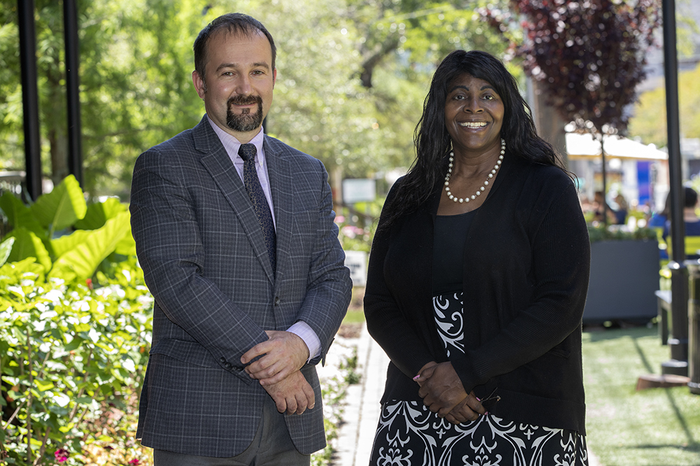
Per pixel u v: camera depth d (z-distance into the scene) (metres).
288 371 2.36
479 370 2.34
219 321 2.32
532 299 2.44
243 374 2.38
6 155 14.09
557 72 9.41
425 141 2.67
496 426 2.42
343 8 23.62
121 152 13.95
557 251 2.40
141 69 13.66
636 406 5.53
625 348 7.66
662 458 4.36
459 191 2.63
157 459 2.46
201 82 2.59
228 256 2.43
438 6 23.20
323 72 18.83
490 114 2.56
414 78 28.48
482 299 2.45
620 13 9.59
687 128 28.03
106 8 13.09
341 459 4.28
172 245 2.36
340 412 5.07
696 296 5.81
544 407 2.39
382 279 2.72
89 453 3.81
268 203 2.56
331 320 2.52
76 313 3.25
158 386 2.44
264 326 2.45
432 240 2.58
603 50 9.39
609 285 8.79
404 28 23.66
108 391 3.57
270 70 2.56
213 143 2.52
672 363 6.28
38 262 4.50
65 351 3.25
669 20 6.24
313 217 2.63
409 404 2.54
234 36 2.49
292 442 2.51
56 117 12.67
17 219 5.18
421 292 2.56
